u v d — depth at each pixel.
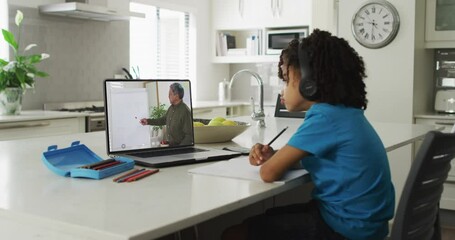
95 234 0.89
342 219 1.40
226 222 2.19
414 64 4.10
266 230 1.49
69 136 2.36
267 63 6.07
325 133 1.37
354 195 1.39
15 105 3.60
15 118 3.34
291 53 1.52
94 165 1.43
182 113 1.86
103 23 4.66
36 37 4.09
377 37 4.20
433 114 4.25
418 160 1.32
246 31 6.13
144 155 1.68
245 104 5.53
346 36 4.34
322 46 1.43
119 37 4.84
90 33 4.54
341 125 1.38
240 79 6.33
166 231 0.92
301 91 1.47
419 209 1.38
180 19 5.77
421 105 4.37
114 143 1.65
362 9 4.24
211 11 6.02
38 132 3.50
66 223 0.93
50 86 4.22
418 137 2.36
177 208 1.04
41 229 0.98
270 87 6.06
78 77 4.46
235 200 1.12
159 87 1.79
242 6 5.78
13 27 3.94
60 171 1.40
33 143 2.10
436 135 1.30
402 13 4.09
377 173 1.41
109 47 4.74
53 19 4.22
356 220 1.39
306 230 1.44
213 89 6.17
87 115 3.84
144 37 5.36
